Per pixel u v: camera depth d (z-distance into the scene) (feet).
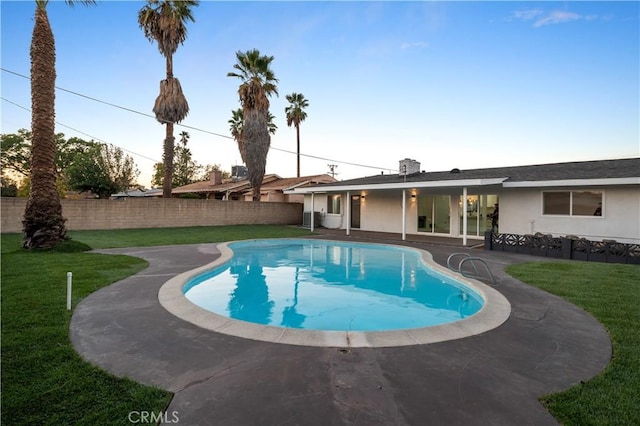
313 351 11.37
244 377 9.54
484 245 39.73
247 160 74.79
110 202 54.65
